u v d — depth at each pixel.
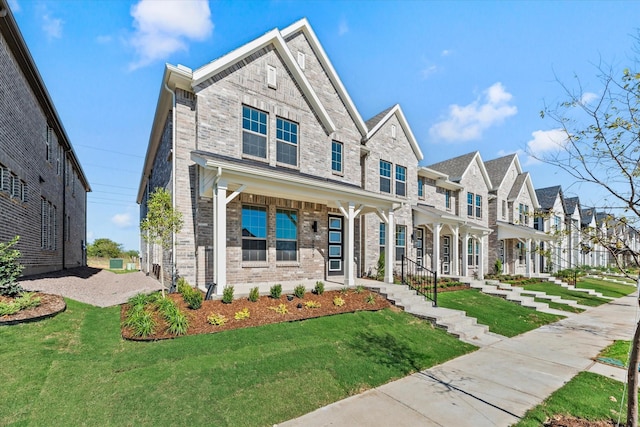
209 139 9.52
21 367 4.46
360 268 14.60
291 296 8.62
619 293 20.95
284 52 11.22
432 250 18.95
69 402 3.94
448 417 4.42
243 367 5.18
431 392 5.22
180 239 9.26
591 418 4.43
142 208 24.53
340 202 11.37
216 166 7.77
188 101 9.69
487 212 23.19
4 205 8.40
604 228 4.37
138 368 4.84
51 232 14.27
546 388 5.50
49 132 14.16
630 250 4.07
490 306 12.04
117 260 29.88
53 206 14.51
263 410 4.29
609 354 7.52
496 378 5.92
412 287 11.91
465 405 4.79
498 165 26.91
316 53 12.97
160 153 13.34
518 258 25.78
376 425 4.17
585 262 37.59
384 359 6.32
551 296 15.35
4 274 6.64
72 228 19.86
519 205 25.98
